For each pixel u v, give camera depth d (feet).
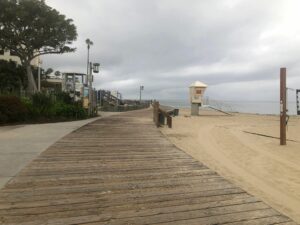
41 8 116.26
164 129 51.96
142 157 27.04
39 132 40.91
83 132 41.68
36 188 18.06
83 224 13.62
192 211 15.19
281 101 39.81
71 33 124.77
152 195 17.31
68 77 111.45
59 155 26.89
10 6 112.06
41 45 121.80
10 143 32.12
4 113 51.31
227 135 48.57
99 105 116.88
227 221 14.16
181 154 28.50
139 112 103.30
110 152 28.78
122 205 15.79
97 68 82.43
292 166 28.02
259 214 14.98
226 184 19.53
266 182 22.56
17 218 14.03
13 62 139.95
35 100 62.59
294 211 16.67
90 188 18.31
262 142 42.09
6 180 19.43
